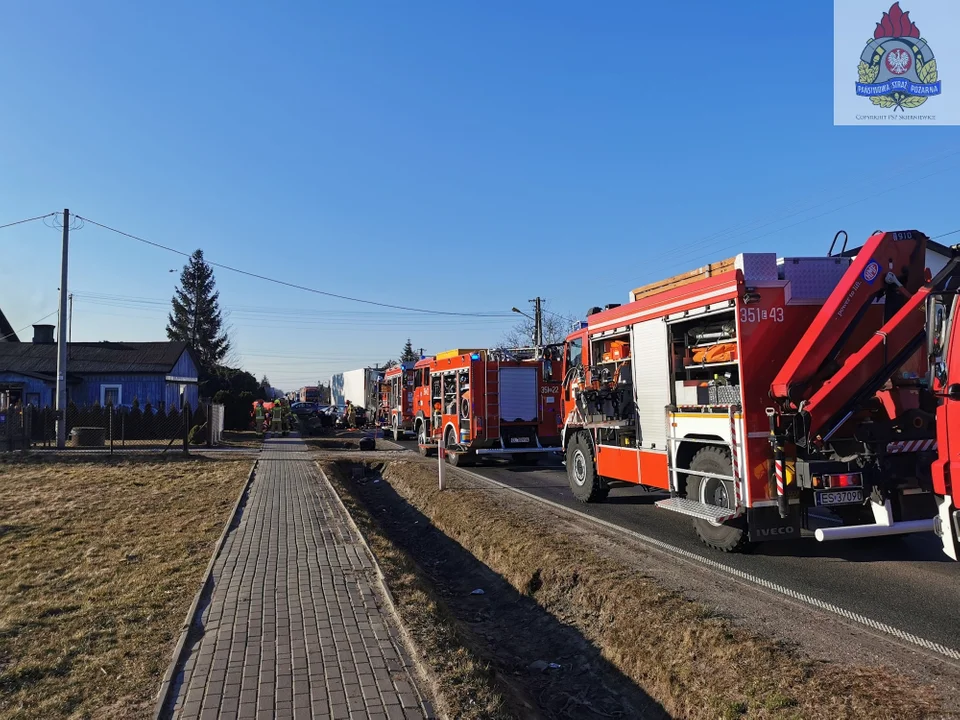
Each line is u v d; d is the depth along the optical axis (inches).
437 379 749.3
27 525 358.3
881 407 276.5
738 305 278.5
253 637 190.7
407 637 190.7
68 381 1195.9
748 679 165.6
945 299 192.5
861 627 193.2
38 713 148.6
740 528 278.1
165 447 880.9
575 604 247.4
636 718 178.4
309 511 400.5
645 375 354.0
